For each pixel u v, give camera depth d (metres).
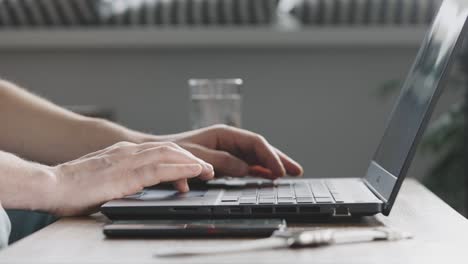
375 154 0.99
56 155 1.09
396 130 0.90
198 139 1.08
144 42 2.75
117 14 2.78
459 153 2.55
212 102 1.39
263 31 2.75
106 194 0.83
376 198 0.80
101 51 2.92
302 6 2.79
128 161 0.85
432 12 2.75
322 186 0.94
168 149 0.86
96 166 0.85
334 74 2.92
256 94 2.94
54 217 0.89
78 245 0.66
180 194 0.87
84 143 1.09
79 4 2.76
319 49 2.91
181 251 0.60
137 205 0.78
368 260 0.59
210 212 0.77
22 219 0.91
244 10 2.77
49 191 0.82
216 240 0.68
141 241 0.68
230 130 1.08
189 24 2.79
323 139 2.95
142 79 2.94
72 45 2.76
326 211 0.77
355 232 0.66
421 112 0.78
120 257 0.60
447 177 2.58
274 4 2.78
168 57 2.93
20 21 2.79
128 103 2.94
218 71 2.93
